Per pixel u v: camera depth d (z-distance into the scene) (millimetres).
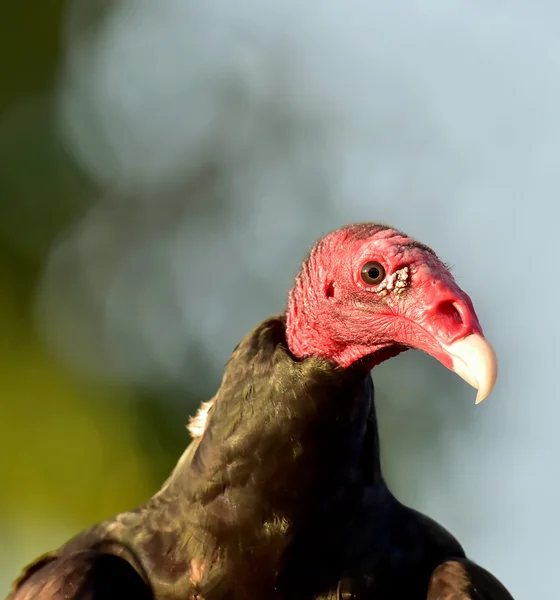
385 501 8172
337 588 7934
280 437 7680
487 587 8008
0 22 18828
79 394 16500
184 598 7883
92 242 19203
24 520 15477
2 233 18000
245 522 7738
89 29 19984
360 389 7898
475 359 7469
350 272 7914
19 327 17031
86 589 7789
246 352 7953
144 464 15586
